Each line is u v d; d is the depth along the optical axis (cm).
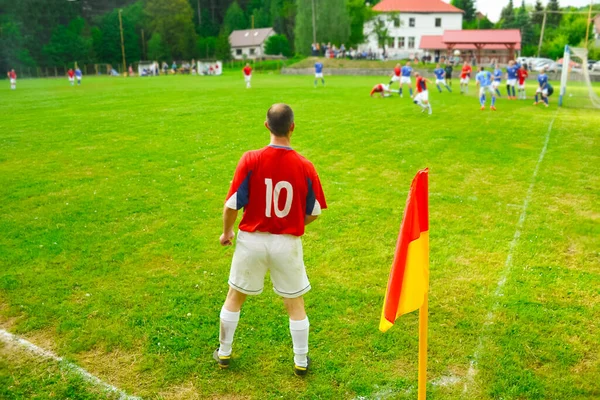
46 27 8438
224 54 8612
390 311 303
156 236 631
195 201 771
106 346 399
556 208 743
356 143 1188
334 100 2120
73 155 1071
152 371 371
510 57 5634
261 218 343
